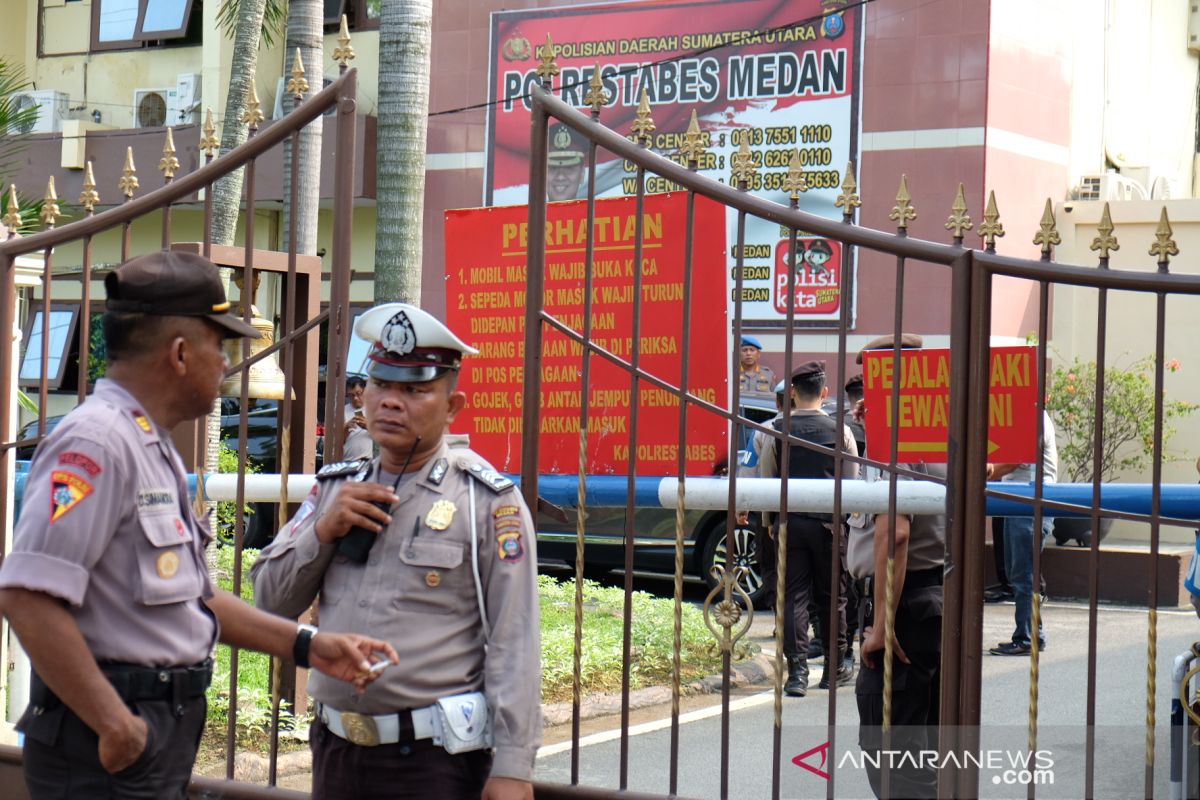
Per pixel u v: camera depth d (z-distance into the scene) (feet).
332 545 11.33
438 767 10.97
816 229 12.07
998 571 38.04
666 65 51.80
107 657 9.66
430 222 56.18
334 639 10.58
